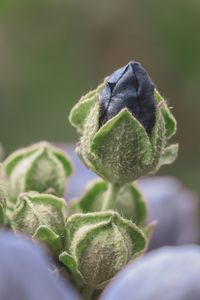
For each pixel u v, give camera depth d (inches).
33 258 3.8
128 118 5.0
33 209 5.1
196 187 13.4
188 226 7.3
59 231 5.1
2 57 14.8
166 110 5.2
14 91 14.4
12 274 3.7
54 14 15.1
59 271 5.1
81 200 5.7
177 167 13.5
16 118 14.2
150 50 14.6
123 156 5.1
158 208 7.2
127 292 3.8
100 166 5.2
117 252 5.0
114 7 14.9
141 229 5.6
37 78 14.5
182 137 14.1
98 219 5.0
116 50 14.8
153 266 3.8
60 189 5.8
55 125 14.1
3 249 3.7
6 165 5.8
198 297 3.8
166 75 14.4
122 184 5.3
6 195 5.4
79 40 14.9
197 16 14.4
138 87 5.1
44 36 15.0
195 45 14.4
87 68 14.8
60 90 14.4
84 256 5.0
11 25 14.9
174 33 14.4
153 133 5.1
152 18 14.6
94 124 5.1
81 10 15.0
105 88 5.1
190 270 3.8
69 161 5.9
